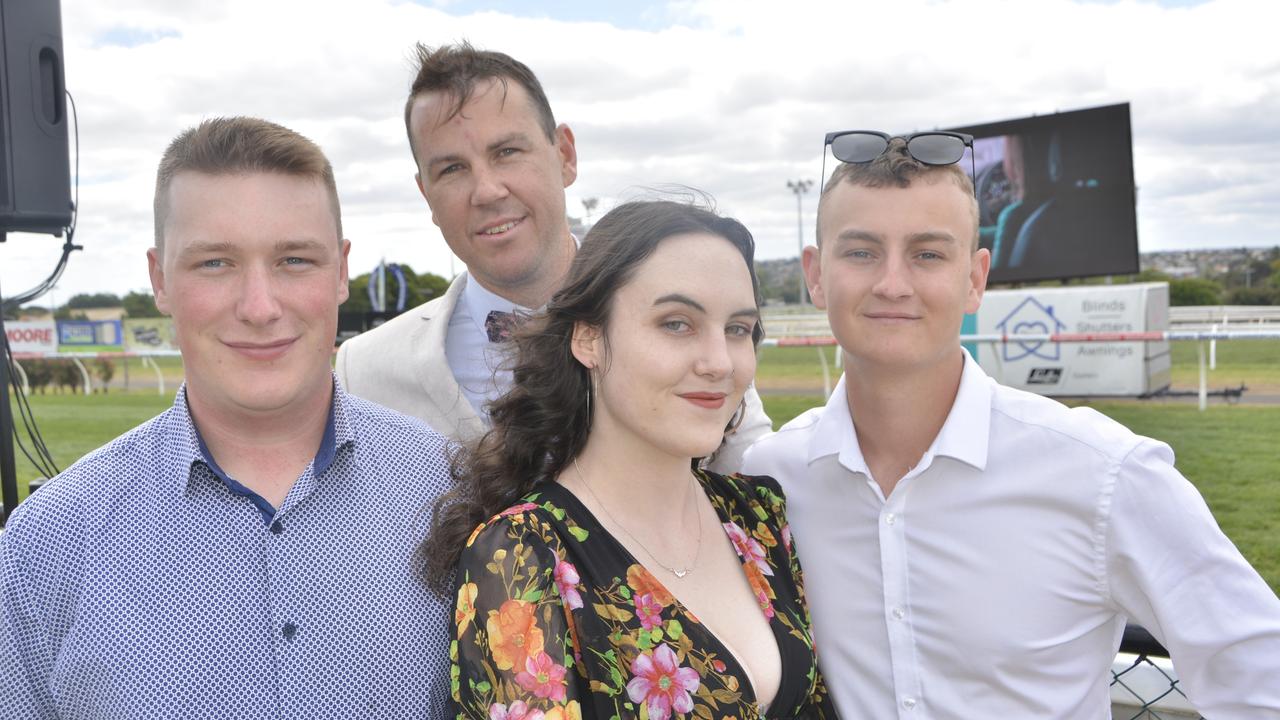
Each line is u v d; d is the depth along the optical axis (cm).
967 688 173
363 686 153
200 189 148
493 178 252
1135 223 1117
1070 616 169
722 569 161
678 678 140
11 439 331
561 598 139
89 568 146
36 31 347
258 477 160
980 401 173
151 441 156
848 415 183
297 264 154
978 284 181
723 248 146
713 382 145
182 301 150
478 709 136
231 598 149
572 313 153
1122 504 162
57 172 356
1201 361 902
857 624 181
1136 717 201
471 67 250
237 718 146
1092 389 1006
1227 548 159
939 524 173
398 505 166
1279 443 721
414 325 268
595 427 157
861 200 166
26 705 146
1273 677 154
